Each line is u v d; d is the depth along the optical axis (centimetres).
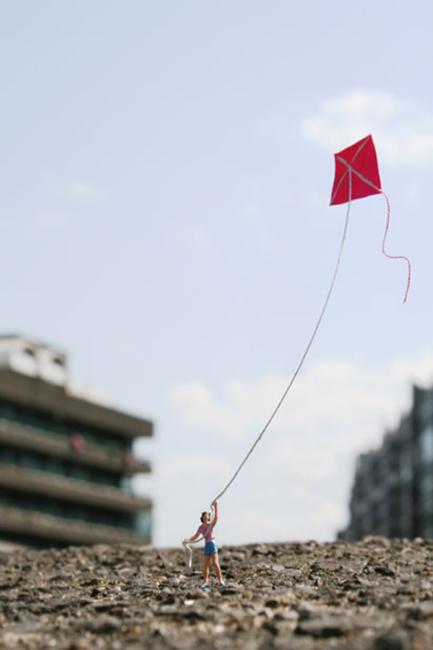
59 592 2817
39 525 13138
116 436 15062
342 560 3203
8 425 12888
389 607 2117
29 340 13500
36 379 13238
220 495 2564
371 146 2795
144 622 2061
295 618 2012
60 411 13688
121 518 15000
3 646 1911
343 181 2817
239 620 2028
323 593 2370
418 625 1859
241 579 2794
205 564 2552
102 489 14362
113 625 2031
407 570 2852
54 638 1983
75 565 3725
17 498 13150
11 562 4116
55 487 13512
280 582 2669
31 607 2419
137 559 3709
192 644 1830
